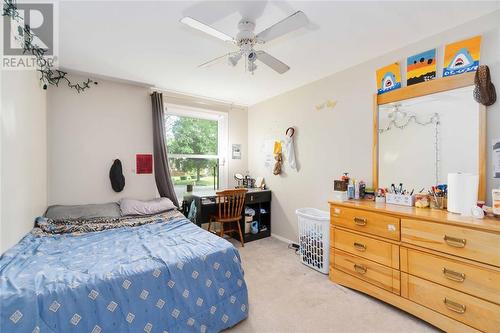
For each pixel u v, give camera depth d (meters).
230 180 4.04
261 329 1.64
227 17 1.70
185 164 3.71
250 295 2.05
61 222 2.31
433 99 1.97
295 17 1.42
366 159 2.45
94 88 2.86
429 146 2.00
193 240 1.91
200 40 2.02
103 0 1.51
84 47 2.12
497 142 1.66
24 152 1.92
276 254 2.98
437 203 1.85
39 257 1.59
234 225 3.52
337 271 2.22
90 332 1.18
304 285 2.22
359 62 2.49
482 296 1.38
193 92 3.45
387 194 2.19
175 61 2.42
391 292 1.81
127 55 2.29
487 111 1.71
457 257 1.48
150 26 1.80
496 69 1.66
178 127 3.65
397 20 1.76
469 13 1.69
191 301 1.50
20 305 1.09
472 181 1.59
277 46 2.14
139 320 1.31
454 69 1.84
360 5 1.59
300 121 3.22
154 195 3.21
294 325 1.68
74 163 2.74
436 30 1.90
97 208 2.58
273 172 3.61
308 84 3.09
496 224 1.38
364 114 2.46
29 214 2.04
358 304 1.92
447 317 1.52
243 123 4.20
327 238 2.42
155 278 1.42
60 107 2.67
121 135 3.02
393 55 2.22
